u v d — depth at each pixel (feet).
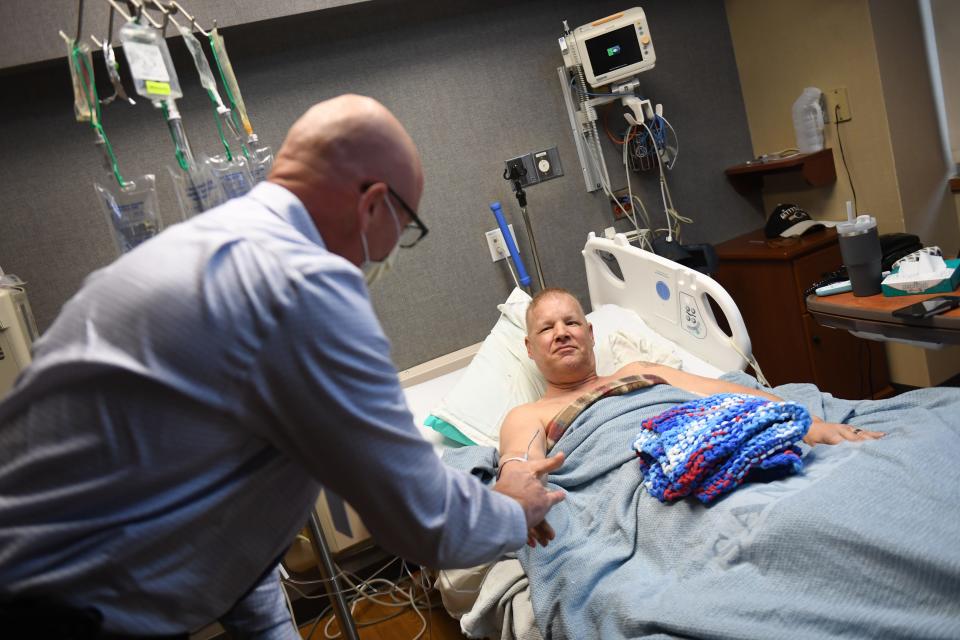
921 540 3.72
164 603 3.07
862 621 3.63
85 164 7.79
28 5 6.84
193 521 2.99
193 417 2.82
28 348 6.30
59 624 2.79
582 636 4.74
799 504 4.25
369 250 3.41
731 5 10.86
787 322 9.57
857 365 9.80
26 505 2.84
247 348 2.76
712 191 11.09
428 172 9.27
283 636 4.39
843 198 10.29
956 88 9.60
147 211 4.50
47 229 7.73
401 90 9.05
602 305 9.36
